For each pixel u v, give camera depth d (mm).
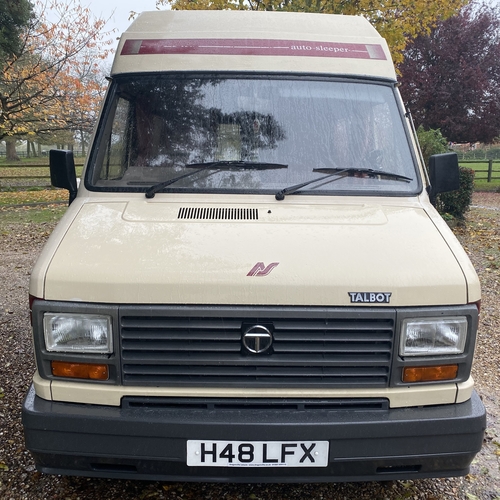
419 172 3398
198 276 2475
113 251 2609
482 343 5375
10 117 18281
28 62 19031
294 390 2545
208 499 3078
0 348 5023
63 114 18828
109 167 3357
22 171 32688
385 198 3223
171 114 3465
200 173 3262
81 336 2496
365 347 2525
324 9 9859
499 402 4188
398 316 2488
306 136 3404
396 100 3627
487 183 24141
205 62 3604
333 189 3219
